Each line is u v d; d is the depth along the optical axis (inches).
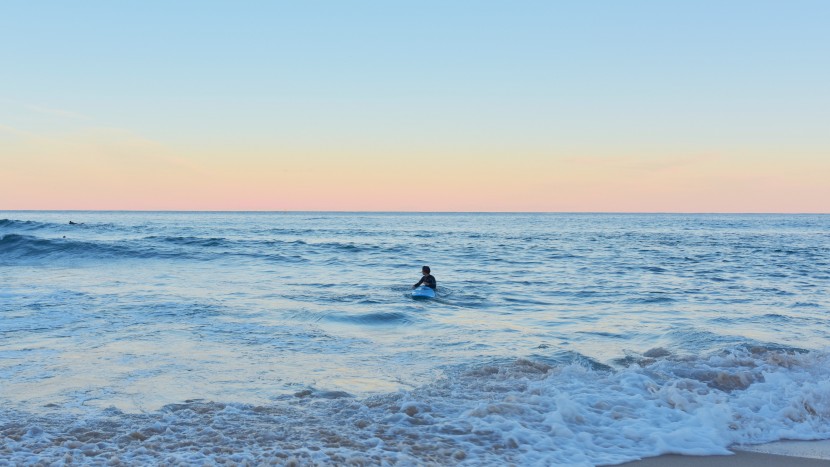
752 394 296.0
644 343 442.9
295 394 298.7
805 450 237.8
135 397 291.0
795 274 988.6
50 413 263.3
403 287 773.3
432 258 1275.8
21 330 449.4
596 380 314.3
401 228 3435.0
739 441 245.3
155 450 217.3
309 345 420.8
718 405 273.9
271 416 259.9
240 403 281.4
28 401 282.0
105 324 477.4
